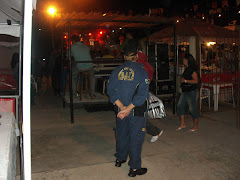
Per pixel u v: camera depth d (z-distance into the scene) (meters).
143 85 3.34
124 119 3.56
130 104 3.35
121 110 3.40
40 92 11.34
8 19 3.32
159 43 7.45
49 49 12.50
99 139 5.21
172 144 4.84
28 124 1.55
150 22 6.52
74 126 6.10
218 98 8.13
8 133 2.18
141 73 3.36
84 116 7.04
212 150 4.55
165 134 5.41
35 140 5.14
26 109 1.54
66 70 8.25
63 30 7.59
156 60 7.37
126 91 3.39
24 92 1.53
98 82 8.85
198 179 3.55
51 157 4.32
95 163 4.09
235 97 7.98
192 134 5.39
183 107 5.59
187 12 7.43
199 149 4.59
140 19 6.59
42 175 3.68
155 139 4.86
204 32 6.77
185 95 5.48
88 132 5.66
